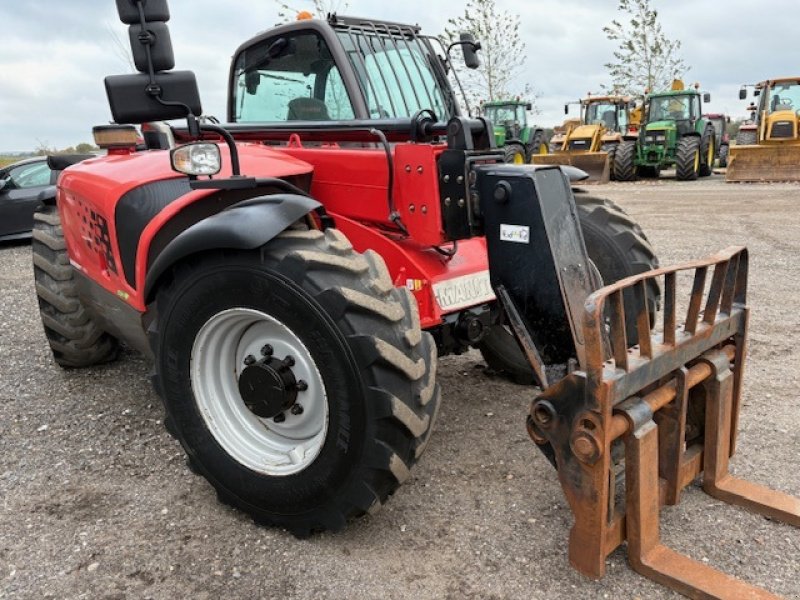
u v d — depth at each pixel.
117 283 3.18
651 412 2.16
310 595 2.12
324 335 2.14
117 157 3.62
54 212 4.06
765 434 3.07
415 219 2.78
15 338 4.99
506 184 2.43
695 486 2.63
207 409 2.53
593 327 1.94
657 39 29.53
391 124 2.90
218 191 2.77
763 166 15.64
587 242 3.32
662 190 15.05
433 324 2.77
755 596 2.00
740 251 2.48
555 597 2.08
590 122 20.81
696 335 2.36
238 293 2.31
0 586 2.19
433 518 2.51
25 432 3.32
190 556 2.32
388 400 2.09
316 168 3.06
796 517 2.37
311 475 2.27
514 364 3.64
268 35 3.40
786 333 4.46
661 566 2.14
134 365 4.21
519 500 2.61
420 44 3.56
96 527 2.50
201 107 2.53
